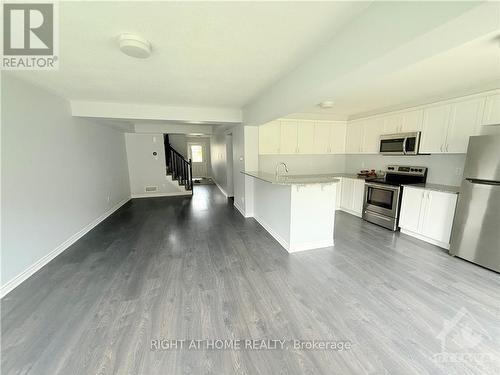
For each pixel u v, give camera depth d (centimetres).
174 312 192
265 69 233
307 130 515
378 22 132
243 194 485
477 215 266
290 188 298
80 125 383
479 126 291
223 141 725
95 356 150
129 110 388
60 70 229
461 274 250
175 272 257
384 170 471
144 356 150
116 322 180
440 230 320
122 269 263
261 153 490
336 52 169
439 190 317
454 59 204
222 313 190
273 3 130
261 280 240
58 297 212
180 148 872
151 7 133
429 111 352
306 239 315
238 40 174
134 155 663
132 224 433
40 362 146
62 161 325
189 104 399
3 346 158
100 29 157
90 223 407
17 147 239
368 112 471
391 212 391
